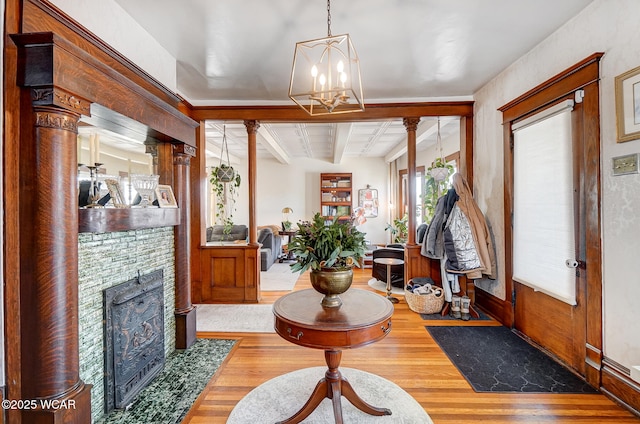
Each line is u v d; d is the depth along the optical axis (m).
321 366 2.29
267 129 5.40
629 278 1.76
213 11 2.02
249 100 3.72
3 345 1.33
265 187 8.27
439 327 3.02
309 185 8.27
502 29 2.28
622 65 1.79
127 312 1.89
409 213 3.82
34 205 1.36
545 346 2.50
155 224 2.13
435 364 2.30
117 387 1.78
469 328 2.99
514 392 1.94
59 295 1.40
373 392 1.94
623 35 1.78
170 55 2.59
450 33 2.32
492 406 1.80
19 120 1.35
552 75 2.35
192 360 2.39
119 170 2.26
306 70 2.91
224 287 3.84
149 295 2.14
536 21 2.18
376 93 3.54
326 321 1.47
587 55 2.03
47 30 1.46
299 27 2.22
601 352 1.94
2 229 1.33
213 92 3.47
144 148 2.48
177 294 2.58
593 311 1.99
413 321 3.18
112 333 1.77
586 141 2.02
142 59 2.21
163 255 2.41
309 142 6.44
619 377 1.81
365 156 8.13
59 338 1.40
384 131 5.51
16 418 1.36
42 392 1.37
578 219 2.12
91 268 1.65
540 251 2.48
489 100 3.27
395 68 2.91
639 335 1.71
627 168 1.76
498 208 3.14
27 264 1.36
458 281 3.47
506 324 3.02
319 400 1.63
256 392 1.95
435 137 5.89
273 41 2.40
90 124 1.92
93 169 1.75
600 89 1.93
